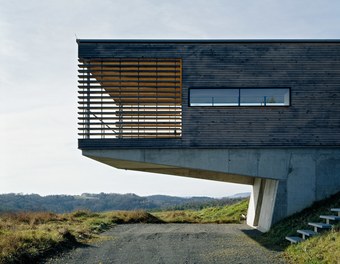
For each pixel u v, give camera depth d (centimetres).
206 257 1009
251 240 1280
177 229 1658
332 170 1468
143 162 1451
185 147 1444
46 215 1970
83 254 1060
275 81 1473
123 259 1002
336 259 812
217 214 2400
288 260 943
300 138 1462
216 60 1473
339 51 1493
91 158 1473
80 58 1459
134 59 1465
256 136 1456
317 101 1477
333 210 1171
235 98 1473
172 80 1478
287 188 1459
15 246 962
